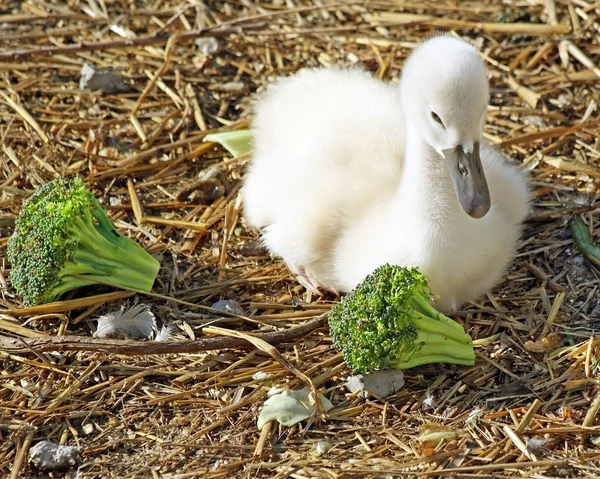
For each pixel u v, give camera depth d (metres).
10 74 12.20
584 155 10.65
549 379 8.02
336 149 9.34
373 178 9.03
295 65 12.29
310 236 8.98
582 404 7.76
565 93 11.59
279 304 9.08
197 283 9.39
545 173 10.47
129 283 9.12
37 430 7.89
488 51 12.26
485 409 7.80
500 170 9.38
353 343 7.96
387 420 7.77
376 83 10.30
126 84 12.10
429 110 7.97
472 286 8.78
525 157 10.76
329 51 12.47
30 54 12.26
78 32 12.90
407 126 8.40
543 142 10.91
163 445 7.69
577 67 11.94
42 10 13.27
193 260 9.67
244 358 8.36
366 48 12.48
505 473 7.16
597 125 10.93
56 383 8.24
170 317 8.91
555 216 9.85
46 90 11.95
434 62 7.91
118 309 9.00
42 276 8.78
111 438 7.79
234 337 8.41
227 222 10.04
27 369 8.40
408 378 8.14
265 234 9.57
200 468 7.45
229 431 7.77
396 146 9.31
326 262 9.04
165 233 9.98
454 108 7.77
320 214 8.98
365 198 8.91
